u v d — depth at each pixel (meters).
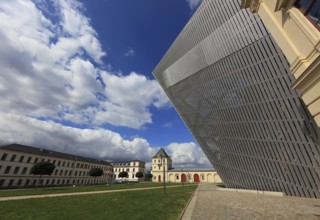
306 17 7.59
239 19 23.78
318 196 18.64
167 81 39.94
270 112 21.81
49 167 37.94
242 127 25.23
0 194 22.42
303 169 19.69
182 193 23.75
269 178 22.98
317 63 6.32
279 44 8.74
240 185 27.22
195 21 30.55
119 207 12.98
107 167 105.44
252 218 9.60
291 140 20.38
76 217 10.02
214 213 10.95
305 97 7.55
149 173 117.69
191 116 34.34
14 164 57.09
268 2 9.66
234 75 25.08
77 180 80.44
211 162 31.72
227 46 25.34
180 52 34.88
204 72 29.72
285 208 12.54
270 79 21.39
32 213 11.15
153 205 13.78
